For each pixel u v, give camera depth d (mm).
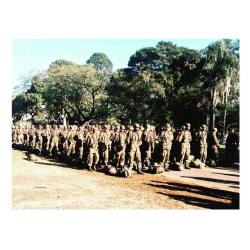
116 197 12289
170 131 17109
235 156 18562
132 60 24922
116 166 15859
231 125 22594
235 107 22562
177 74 23609
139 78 23641
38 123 30969
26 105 30766
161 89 22984
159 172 15836
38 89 30203
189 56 23781
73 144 18844
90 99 26781
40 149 21750
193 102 22688
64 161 18875
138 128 15914
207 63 22641
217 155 18438
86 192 12836
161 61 24391
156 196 12453
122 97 24188
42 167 16828
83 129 17953
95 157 16141
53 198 12141
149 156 17094
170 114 22766
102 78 26500
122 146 15711
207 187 13664
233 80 22703
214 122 22266
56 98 27125
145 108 23453
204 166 17766
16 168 16344
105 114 25500
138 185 13805
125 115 24484
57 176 15008
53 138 20688
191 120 22812
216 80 22406
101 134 16469
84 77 26281
